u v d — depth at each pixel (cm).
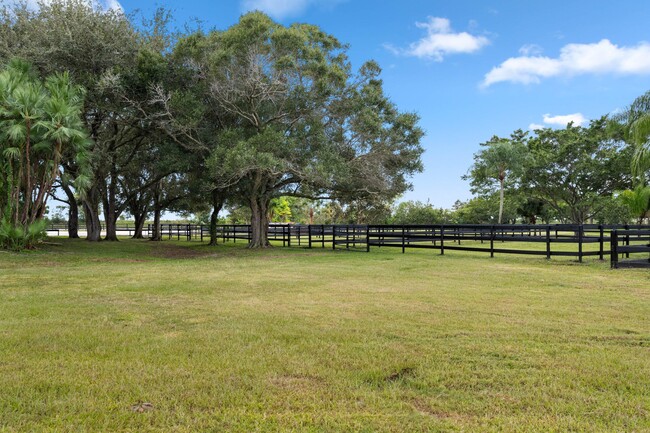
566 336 441
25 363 359
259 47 1691
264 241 2098
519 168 3719
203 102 1883
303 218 5838
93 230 2502
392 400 293
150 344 413
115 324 493
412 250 1783
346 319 517
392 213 4053
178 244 2403
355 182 1925
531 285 795
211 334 447
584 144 3797
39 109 1473
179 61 1819
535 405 285
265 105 1845
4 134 1440
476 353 387
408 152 1934
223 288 761
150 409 279
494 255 1491
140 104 1844
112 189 2609
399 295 687
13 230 1484
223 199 2323
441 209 4166
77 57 1748
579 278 884
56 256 1450
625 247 1063
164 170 2014
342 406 285
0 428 253
